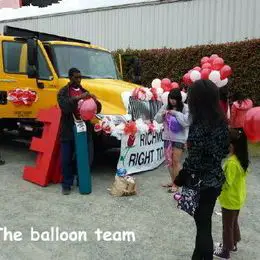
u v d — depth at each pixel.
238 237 4.43
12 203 5.88
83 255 4.33
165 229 5.06
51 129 6.72
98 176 7.42
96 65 8.42
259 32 11.80
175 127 6.18
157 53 12.62
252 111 3.87
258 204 6.12
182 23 13.30
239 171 4.05
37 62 7.69
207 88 3.51
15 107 8.02
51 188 6.62
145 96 7.30
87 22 15.62
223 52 11.29
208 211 3.63
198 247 3.65
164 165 8.28
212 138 3.48
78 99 6.05
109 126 6.75
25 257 4.26
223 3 12.39
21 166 7.97
